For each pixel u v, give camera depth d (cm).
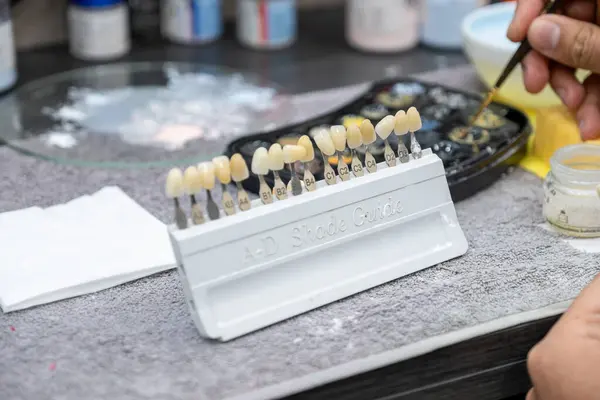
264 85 105
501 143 83
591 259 70
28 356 60
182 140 91
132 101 100
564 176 72
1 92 103
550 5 83
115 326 63
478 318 63
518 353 64
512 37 83
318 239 64
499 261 70
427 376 61
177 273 69
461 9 117
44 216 75
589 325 59
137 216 75
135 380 57
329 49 121
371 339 61
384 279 67
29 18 117
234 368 58
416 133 84
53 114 97
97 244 71
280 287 63
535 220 77
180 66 110
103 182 83
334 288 65
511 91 94
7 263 68
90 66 113
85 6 112
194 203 60
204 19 120
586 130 82
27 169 85
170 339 61
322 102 101
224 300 61
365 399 59
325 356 59
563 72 85
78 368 58
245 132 92
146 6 122
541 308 64
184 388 56
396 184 67
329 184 65
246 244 61
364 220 66
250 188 79
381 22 117
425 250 69
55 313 64
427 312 64
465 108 89
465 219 76
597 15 85
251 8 118
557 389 57
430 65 115
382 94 93
